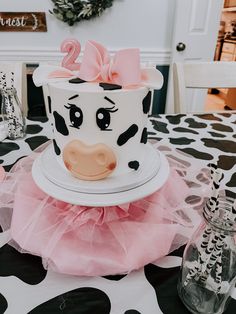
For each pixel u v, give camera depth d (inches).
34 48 83.2
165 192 22.6
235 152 34.6
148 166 23.0
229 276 15.4
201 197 23.9
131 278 17.7
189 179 26.5
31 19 79.0
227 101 144.2
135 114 19.6
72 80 20.1
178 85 49.1
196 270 16.0
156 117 45.2
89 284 17.2
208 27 81.6
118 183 20.2
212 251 15.3
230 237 14.9
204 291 15.8
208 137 38.7
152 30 84.1
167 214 21.0
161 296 16.5
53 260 17.4
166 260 19.0
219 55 167.0
